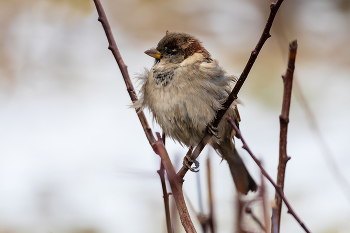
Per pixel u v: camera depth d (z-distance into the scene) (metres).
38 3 12.68
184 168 5.43
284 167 3.60
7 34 12.39
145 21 13.49
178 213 3.96
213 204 3.75
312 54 12.95
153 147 4.20
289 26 13.09
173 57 6.89
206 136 6.16
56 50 12.62
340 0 13.16
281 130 3.62
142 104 6.93
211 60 6.82
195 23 13.55
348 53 12.68
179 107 6.53
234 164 7.30
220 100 6.44
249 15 13.45
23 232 9.15
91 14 12.87
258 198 3.71
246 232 3.66
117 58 5.54
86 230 8.74
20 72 12.20
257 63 12.04
